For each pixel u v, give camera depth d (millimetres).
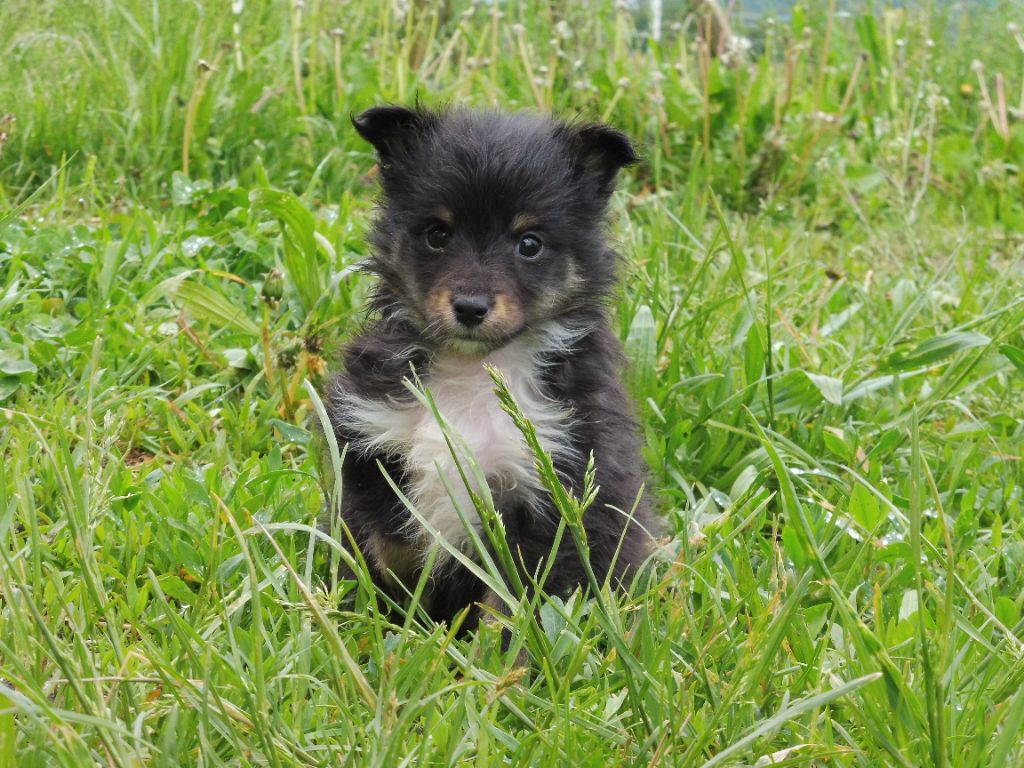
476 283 933
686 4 2121
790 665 864
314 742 818
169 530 955
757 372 1118
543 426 939
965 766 792
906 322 1187
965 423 1153
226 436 1073
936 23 2094
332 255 1193
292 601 878
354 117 983
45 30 1531
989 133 1742
